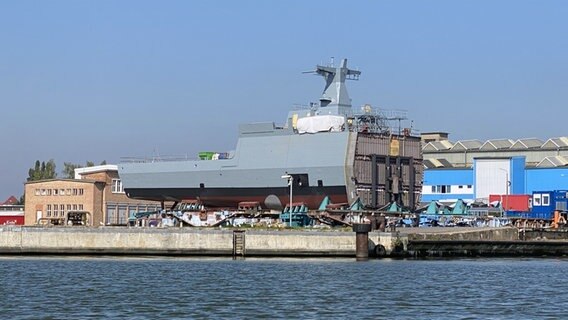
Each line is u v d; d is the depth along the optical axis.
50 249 141.12
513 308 79.31
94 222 180.75
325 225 144.50
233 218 149.00
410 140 157.50
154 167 165.75
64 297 85.81
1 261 129.75
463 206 160.50
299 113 158.62
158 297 86.12
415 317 74.06
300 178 151.50
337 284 97.50
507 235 147.38
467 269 116.44
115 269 115.50
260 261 129.62
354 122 154.25
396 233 134.38
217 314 75.31
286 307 79.50
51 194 185.25
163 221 154.50
